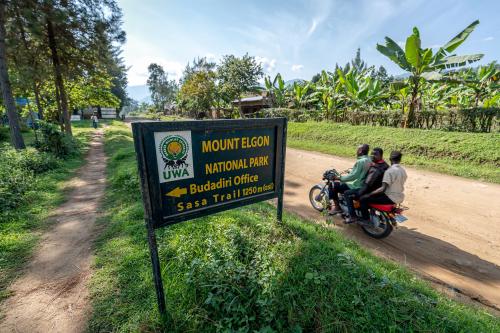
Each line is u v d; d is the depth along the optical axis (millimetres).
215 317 2184
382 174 4078
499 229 4418
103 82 17500
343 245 3430
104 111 47000
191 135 2285
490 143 8375
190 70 42656
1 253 3318
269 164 3029
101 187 6605
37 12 10398
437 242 4059
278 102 24953
